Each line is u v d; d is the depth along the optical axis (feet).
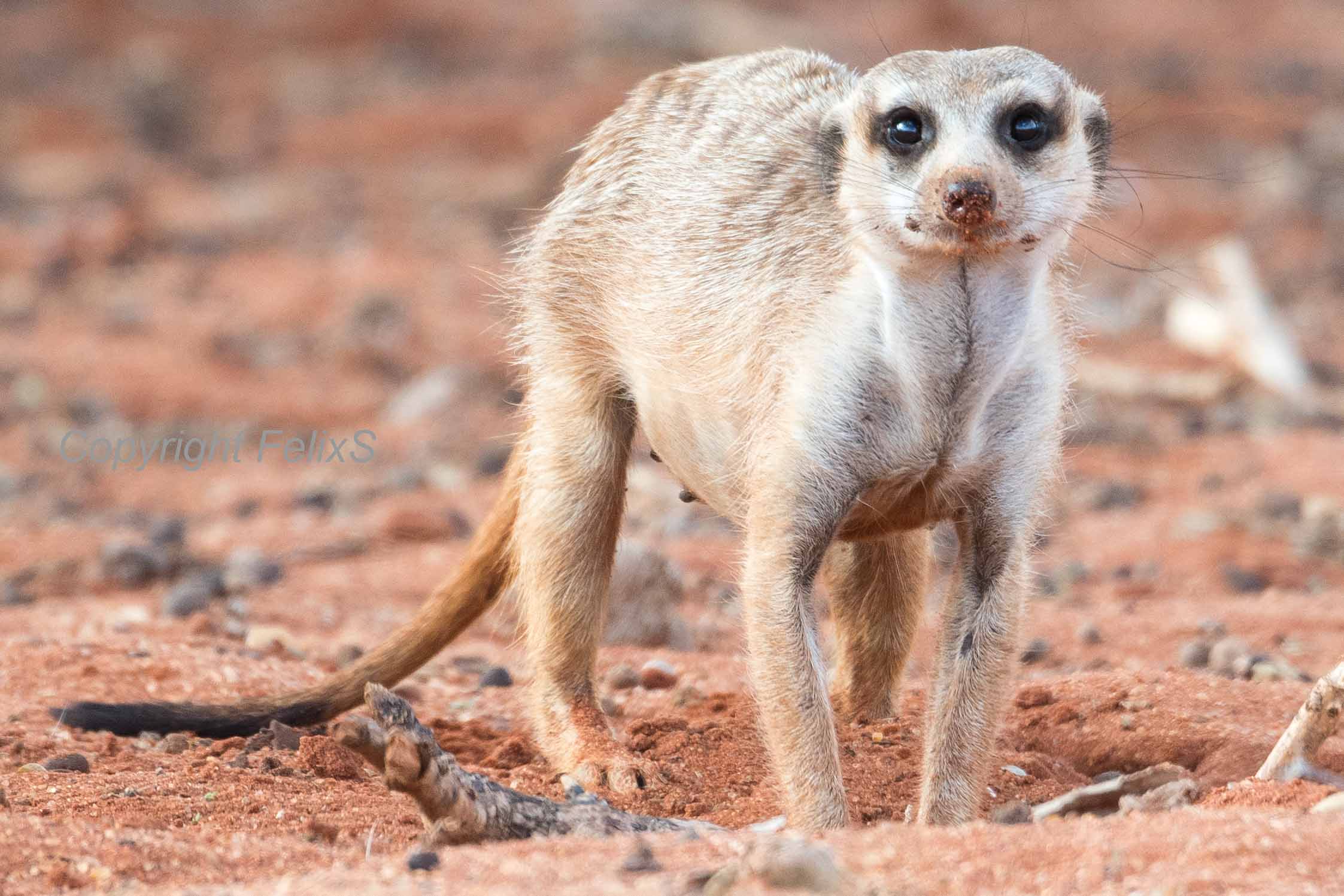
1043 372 26.76
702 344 29.53
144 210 120.98
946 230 24.35
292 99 159.74
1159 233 110.93
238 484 65.05
